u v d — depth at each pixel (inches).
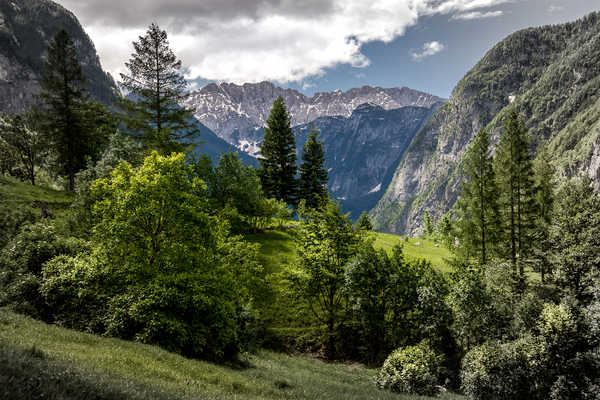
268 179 2586.1
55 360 335.3
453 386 868.6
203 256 761.6
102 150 2231.8
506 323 880.3
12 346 339.9
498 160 1553.9
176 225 725.3
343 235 1182.9
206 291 719.7
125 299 622.5
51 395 234.7
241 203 1727.4
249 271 1049.5
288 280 1199.6
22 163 2455.7
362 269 1056.2
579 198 1042.1
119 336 591.2
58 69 1886.1
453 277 1019.3
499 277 1031.6
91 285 655.1
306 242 1238.3
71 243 744.3
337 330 1210.0
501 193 1510.8
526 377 745.0
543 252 1050.7
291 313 1289.4
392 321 1075.3
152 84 1464.1
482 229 1437.0
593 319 753.0
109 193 755.4
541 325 783.7
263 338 1151.6
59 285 628.1
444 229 2544.3
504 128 1525.6
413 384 791.1
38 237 729.0
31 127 2272.4
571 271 900.0
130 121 1423.5
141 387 327.9
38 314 609.9
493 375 740.7
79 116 1911.9
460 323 909.8
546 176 1792.6
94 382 288.4
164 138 1407.5
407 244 2386.8
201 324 685.9
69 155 1940.2
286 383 656.4
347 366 1051.3
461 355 927.0
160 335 620.4
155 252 721.6
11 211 1248.2
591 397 689.6
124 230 677.9
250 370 716.0
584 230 944.3
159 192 700.0
